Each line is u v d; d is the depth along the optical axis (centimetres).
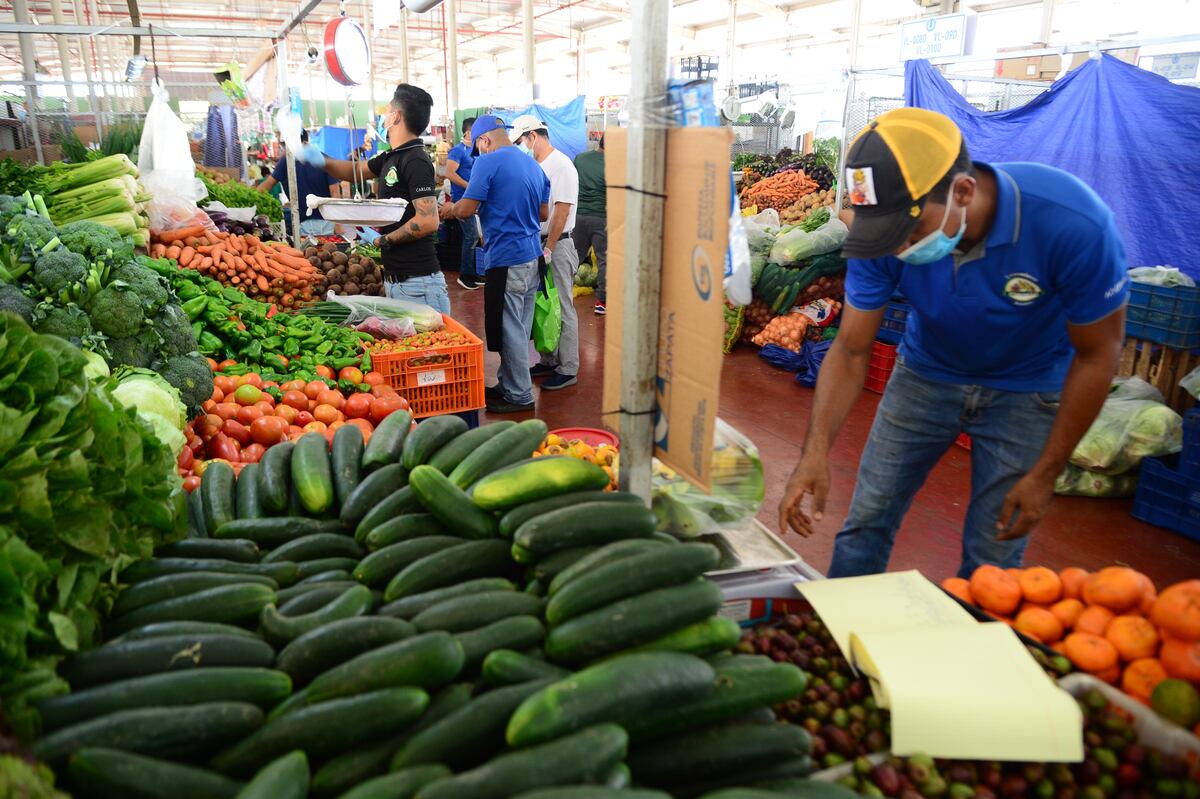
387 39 3158
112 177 481
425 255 545
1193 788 128
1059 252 197
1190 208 546
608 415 173
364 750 111
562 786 97
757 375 700
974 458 252
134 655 121
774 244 755
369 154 1278
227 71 688
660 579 129
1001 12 1567
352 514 175
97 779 98
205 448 307
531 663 121
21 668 113
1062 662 152
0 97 975
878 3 1809
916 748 130
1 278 295
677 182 145
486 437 188
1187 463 408
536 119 618
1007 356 230
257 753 110
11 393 144
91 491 145
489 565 151
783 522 235
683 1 2153
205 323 402
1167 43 539
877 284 228
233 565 155
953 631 149
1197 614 145
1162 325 486
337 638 124
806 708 145
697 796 116
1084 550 398
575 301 1016
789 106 1261
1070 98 593
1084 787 132
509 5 2547
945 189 178
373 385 414
